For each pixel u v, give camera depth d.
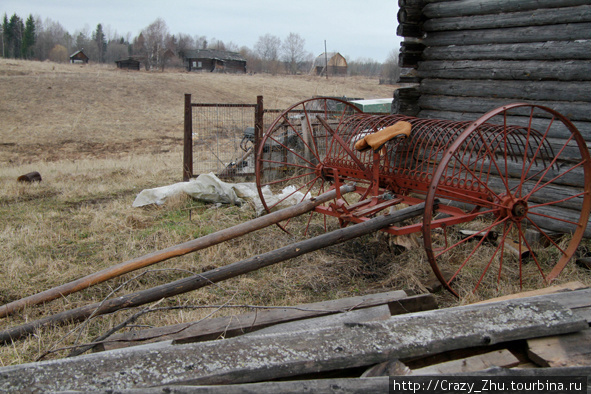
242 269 3.91
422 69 7.05
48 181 9.95
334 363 2.54
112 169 11.70
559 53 5.57
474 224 6.17
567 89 5.53
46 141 19.73
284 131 9.28
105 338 3.26
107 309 3.71
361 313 3.31
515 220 4.53
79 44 105.81
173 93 35.19
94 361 2.50
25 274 4.96
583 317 3.13
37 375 2.40
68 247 5.82
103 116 26.66
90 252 5.65
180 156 14.52
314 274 4.86
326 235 4.17
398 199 5.21
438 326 2.83
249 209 7.38
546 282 4.61
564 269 4.94
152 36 81.06
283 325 3.25
